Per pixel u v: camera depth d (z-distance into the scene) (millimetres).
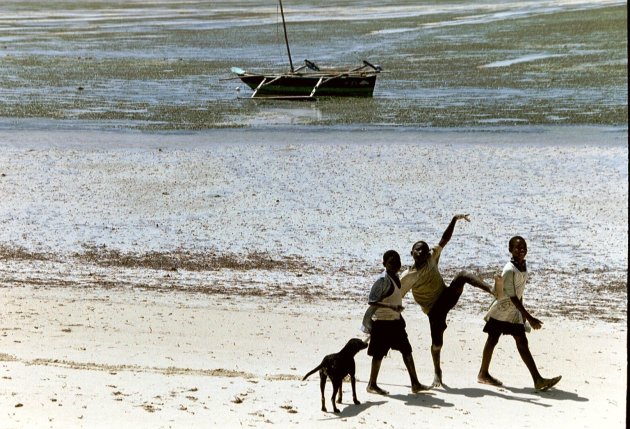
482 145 79750
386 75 127875
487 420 24047
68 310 38469
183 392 25703
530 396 27203
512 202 61312
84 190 65688
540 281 45938
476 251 51406
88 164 74188
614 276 46875
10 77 130250
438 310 27953
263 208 60625
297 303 41625
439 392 27578
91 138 86438
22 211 60156
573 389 28156
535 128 87812
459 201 61656
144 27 199250
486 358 28609
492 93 110438
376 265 49562
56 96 113875
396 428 22812
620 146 78062
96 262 49719
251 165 73125
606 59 134250
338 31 183750
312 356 32219
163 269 48406
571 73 122938
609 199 61562
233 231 55781
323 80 111750
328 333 35750
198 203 62062
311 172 70375
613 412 25219
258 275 47375
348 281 46469
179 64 143500
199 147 81312
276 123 94500
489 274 47531
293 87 113375
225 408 24000
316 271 48312
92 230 56094
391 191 64438
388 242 53469
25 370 27219
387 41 166375
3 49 162875
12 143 83750
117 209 60781
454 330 36781
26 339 32969
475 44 157250
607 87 111375
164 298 41812
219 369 29578
